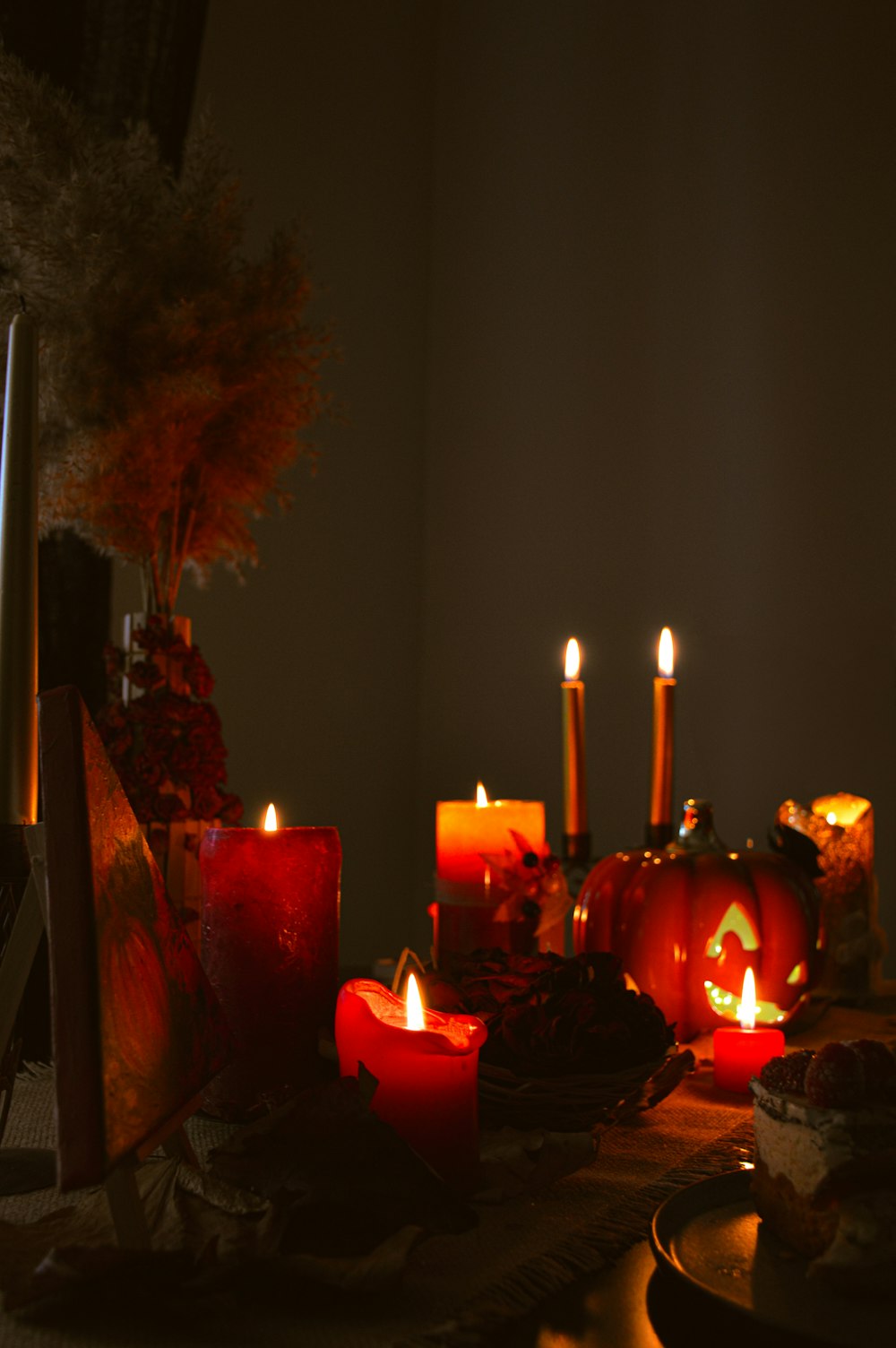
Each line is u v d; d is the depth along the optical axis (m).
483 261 2.25
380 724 2.16
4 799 0.62
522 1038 0.65
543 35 2.21
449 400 2.28
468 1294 0.47
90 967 0.43
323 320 2.06
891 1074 0.50
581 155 2.14
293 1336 0.43
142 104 1.49
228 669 1.87
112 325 0.94
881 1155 0.48
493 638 2.17
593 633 2.04
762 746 1.83
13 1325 0.44
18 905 0.61
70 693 0.47
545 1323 0.46
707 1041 0.95
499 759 2.14
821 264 1.84
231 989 0.70
